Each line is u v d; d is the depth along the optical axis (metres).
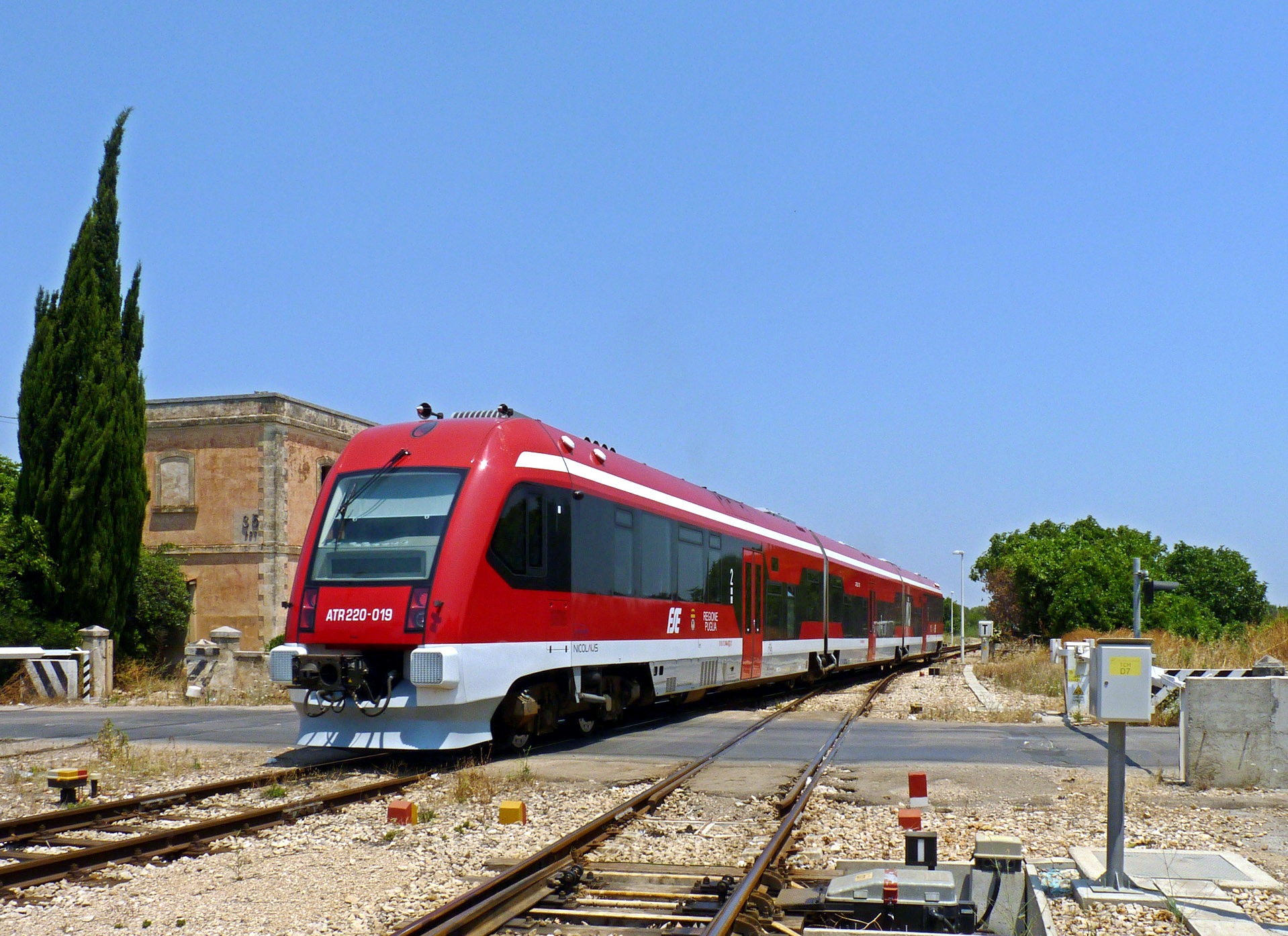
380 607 12.23
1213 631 45.81
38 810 9.75
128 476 27.88
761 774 11.48
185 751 13.31
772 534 23.52
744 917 6.18
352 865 7.57
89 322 27.77
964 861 7.48
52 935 6.05
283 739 14.87
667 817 9.20
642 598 16.36
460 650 12.07
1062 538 57.94
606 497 15.36
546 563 13.66
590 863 7.54
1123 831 6.57
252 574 33.25
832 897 6.64
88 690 23.98
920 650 42.53
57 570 26.80
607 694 15.60
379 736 12.17
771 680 23.05
